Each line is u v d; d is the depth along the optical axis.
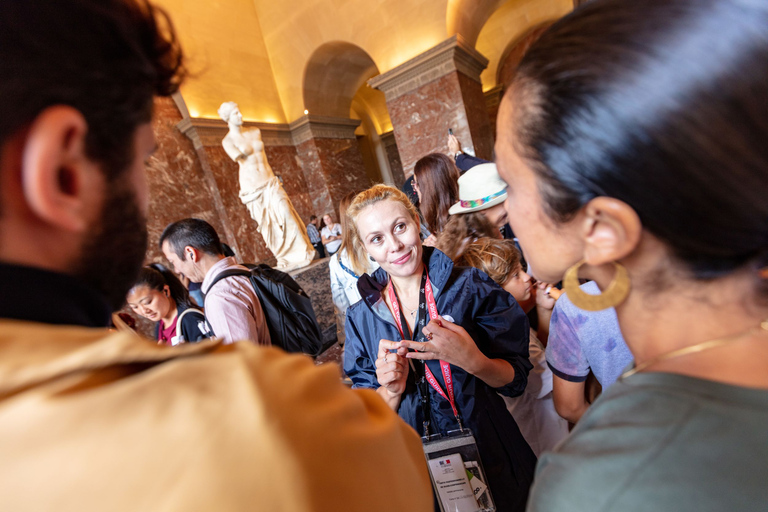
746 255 0.26
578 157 0.28
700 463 0.24
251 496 0.21
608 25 0.27
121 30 0.29
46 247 0.28
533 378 1.28
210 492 0.21
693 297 0.30
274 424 0.24
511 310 1.08
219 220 6.98
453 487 0.88
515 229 0.39
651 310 0.32
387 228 1.04
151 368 0.26
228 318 1.46
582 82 0.27
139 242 0.34
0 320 0.24
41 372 0.22
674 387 0.28
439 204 1.99
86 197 0.28
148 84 0.33
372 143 14.12
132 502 0.20
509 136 0.34
